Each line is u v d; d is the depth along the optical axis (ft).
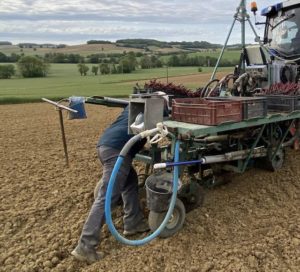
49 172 23.02
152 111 13.96
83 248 13.93
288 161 22.34
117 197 14.48
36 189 20.44
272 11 27.78
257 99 16.07
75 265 13.92
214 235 15.33
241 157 17.47
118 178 14.38
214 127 14.25
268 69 22.38
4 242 15.64
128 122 14.70
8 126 40.57
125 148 12.98
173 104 15.65
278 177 20.27
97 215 14.10
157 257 13.99
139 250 14.47
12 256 14.60
